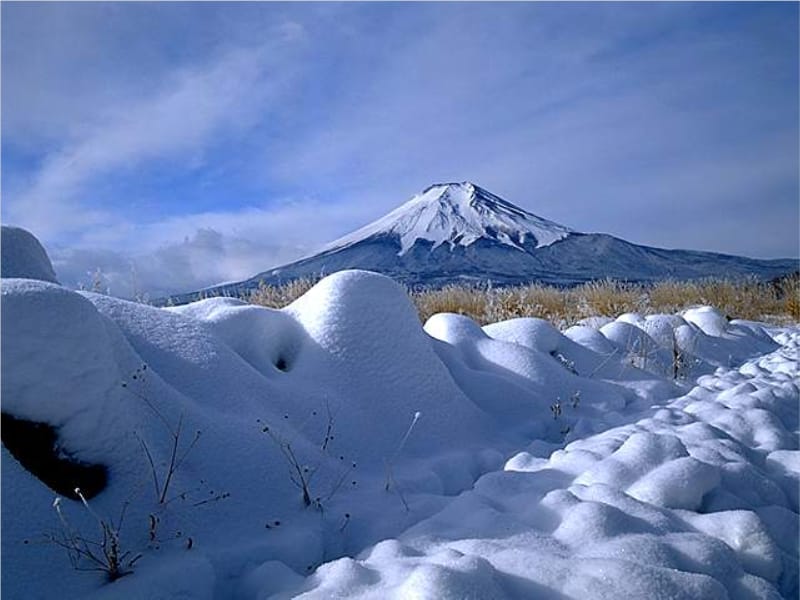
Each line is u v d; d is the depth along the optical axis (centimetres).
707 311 1005
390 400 421
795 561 249
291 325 448
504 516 268
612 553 224
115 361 292
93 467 263
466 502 293
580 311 1144
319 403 388
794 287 1541
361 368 425
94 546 236
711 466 296
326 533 287
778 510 286
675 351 723
